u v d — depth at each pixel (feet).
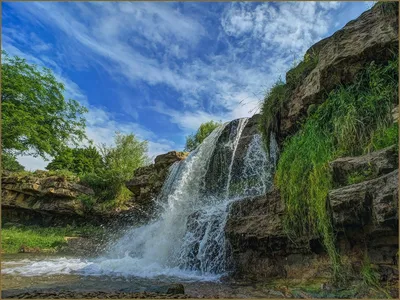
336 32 15.30
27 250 33.50
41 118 65.36
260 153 27.43
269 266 14.89
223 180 32.73
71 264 22.93
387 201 9.06
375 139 11.60
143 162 75.15
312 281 12.00
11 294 11.40
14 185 53.57
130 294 11.48
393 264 9.65
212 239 20.56
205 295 11.71
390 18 12.89
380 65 12.96
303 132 15.70
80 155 79.71
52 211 52.39
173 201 36.83
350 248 11.02
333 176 11.51
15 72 63.93
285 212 14.25
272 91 20.76
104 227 50.29
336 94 14.40
